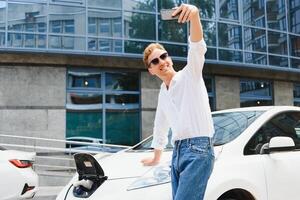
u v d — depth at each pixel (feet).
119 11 52.16
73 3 50.80
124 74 54.34
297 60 62.08
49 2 50.08
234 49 56.85
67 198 13.82
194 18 10.04
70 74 52.26
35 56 50.57
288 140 15.16
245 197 14.35
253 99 60.75
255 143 15.37
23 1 49.37
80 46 50.44
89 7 51.21
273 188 14.85
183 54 53.83
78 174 14.48
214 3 56.44
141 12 52.95
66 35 50.11
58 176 40.16
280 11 61.36
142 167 13.66
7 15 48.70
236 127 15.97
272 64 59.62
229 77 58.95
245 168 14.30
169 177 12.92
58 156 49.85
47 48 49.03
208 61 54.08
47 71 51.03
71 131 51.42
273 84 62.59
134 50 52.13
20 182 24.14
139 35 52.54
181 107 10.64
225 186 13.48
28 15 49.34
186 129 10.50
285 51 61.00
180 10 10.03
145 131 53.62
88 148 49.60
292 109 17.69
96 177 13.52
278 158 15.46
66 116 51.39
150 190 12.73
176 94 10.80
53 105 50.75
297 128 17.35
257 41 58.75
